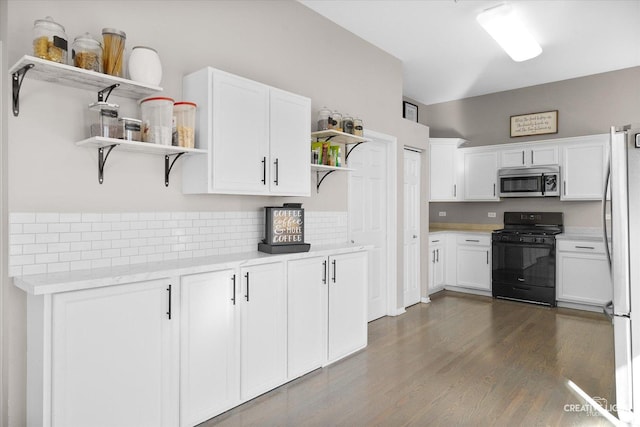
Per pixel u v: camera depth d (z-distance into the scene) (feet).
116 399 6.20
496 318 14.43
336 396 8.45
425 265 16.99
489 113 19.51
